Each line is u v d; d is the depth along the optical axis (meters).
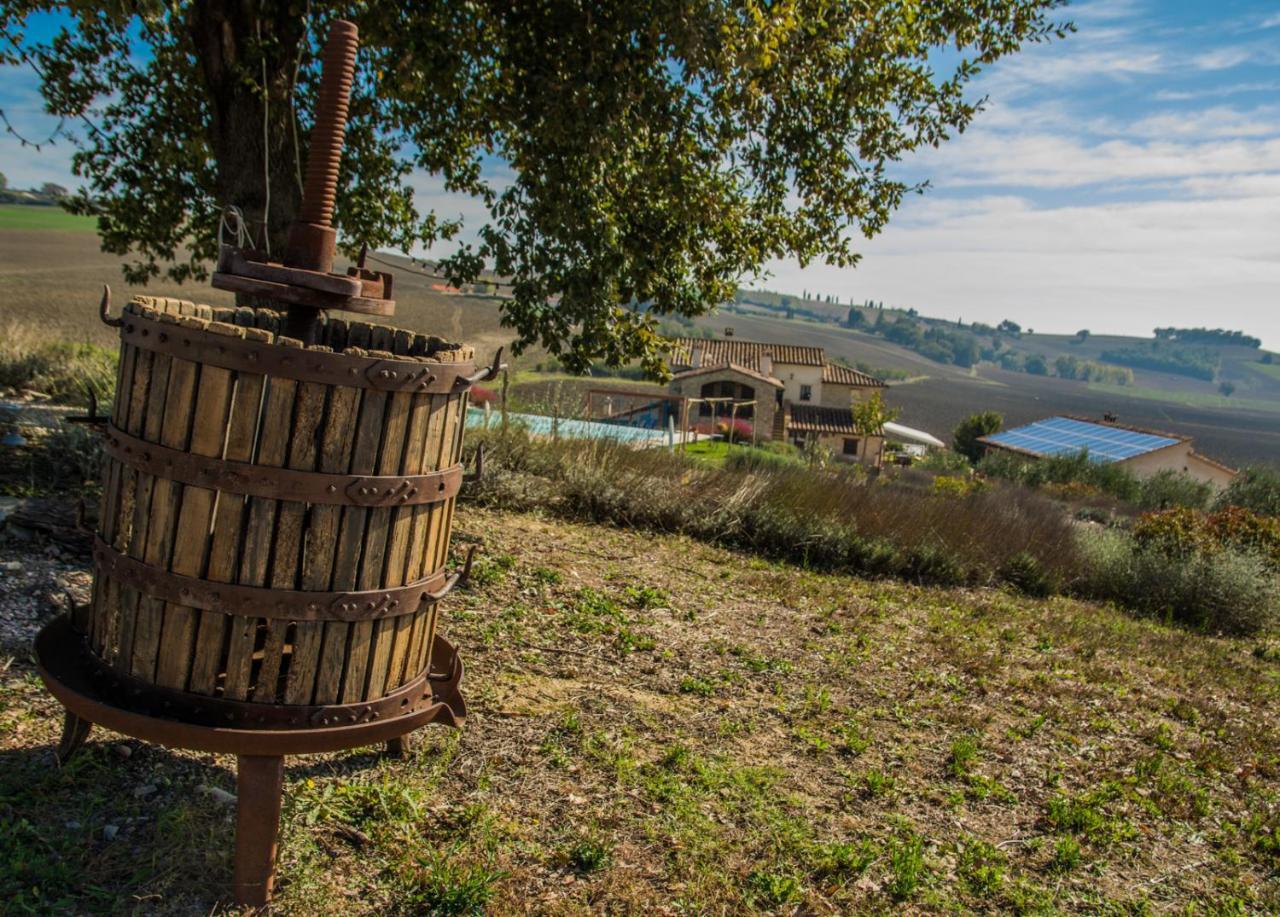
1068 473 37.78
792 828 4.09
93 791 3.36
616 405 39.81
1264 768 6.21
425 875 3.22
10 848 2.98
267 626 2.82
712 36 6.08
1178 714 7.21
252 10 6.50
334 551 2.79
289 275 2.86
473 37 6.75
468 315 68.19
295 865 3.16
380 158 8.77
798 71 7.77
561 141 6.61
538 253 7.03
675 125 7.14
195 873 3.03
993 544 13.11
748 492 11.59
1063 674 7.88
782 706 5.63
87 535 5.38
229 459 2.68
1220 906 4.19
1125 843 4.70
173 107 8.45
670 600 7.49
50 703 3.84
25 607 4.54
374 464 2.81
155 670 2.81
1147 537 15.06
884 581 11.10
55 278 49.47
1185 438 47.22
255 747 2.74
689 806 4.08
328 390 2.71
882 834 4.24
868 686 6.39
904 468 40.97
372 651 2.95
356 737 2.90
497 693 4.87
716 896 3.46
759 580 9.09
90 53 8.37
